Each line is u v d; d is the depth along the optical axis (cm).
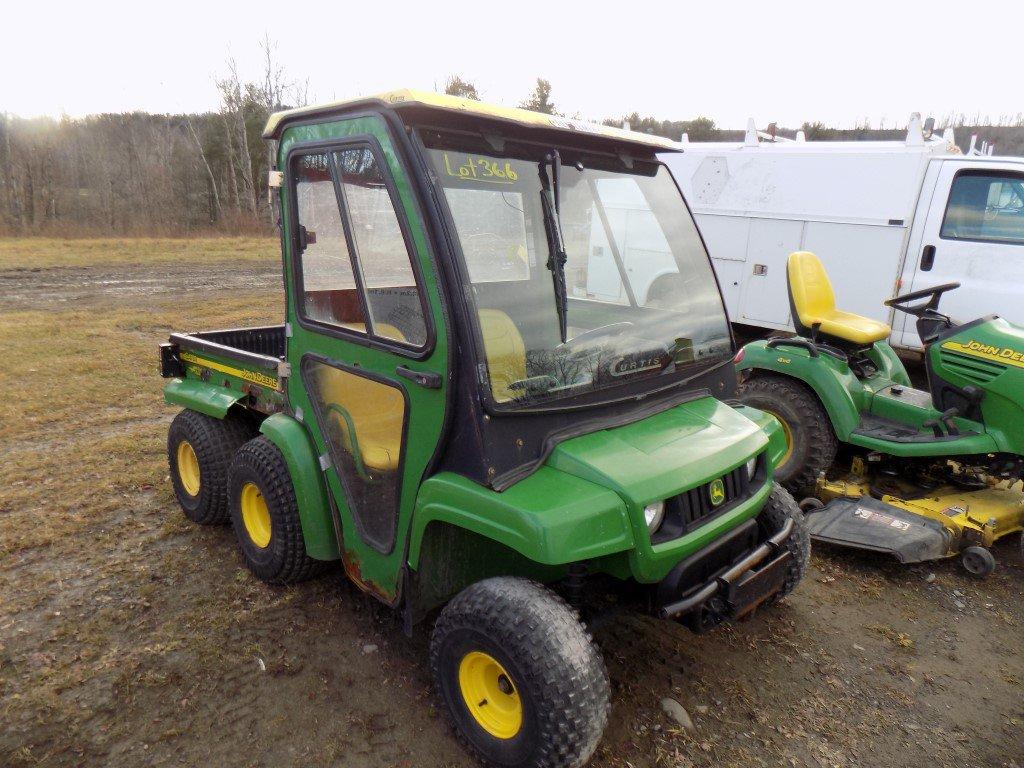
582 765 241
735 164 777
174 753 258
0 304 1148
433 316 238
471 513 234
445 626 251
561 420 252
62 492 467
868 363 510
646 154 314
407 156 238
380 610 344
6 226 2878
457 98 245
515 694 239
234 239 2448
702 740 268
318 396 308
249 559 366
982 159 625
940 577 391
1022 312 612
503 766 241
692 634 331
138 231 2947
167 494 467
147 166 4066
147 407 649
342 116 263
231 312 1118
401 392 258
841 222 706
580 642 228
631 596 275
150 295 1280
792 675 307
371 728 271
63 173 4031
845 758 263
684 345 300
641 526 232
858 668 314
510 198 255
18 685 291
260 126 3844
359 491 293
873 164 681
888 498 427
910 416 450
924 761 262
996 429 400
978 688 304
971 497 427
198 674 299
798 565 316
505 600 235
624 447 252
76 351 838
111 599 351
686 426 274
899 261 675
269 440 354
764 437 284
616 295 291
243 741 264
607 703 230
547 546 213
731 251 793
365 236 262
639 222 303
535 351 247
